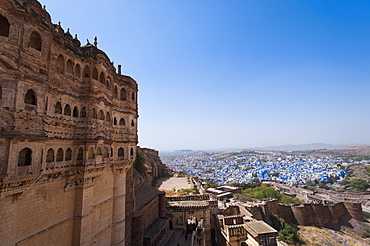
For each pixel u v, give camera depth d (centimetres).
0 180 1867
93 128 3155
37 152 2262
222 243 6406
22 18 2144
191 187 11475
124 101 4281
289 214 9975
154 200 5956
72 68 3050
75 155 2986
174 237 5938
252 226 5991
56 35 2769
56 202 2662
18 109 2058
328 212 10519
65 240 2772
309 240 8350
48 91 2567
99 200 3491
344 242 8500
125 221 4281
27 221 2253
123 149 4166
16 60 2062
